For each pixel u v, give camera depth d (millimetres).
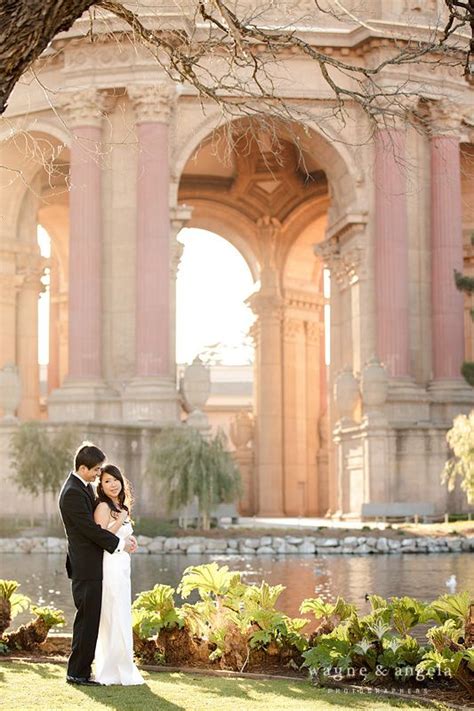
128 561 12406
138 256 57188
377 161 58500
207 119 58156
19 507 52125
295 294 83125
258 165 77250
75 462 12461
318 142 60188
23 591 26734
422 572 31969
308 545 41969
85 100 57375
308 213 81562
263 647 13469
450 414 58375
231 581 13914
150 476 49094
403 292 58781
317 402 84188
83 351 57219
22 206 66188
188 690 11844
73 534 12266
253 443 81562
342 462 58656
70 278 57906
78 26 56281
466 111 59344
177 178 57812
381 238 58781
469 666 11727
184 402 56344
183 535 44969
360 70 13836
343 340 62500
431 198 60344
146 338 56406
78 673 12242
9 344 65312
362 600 24141
